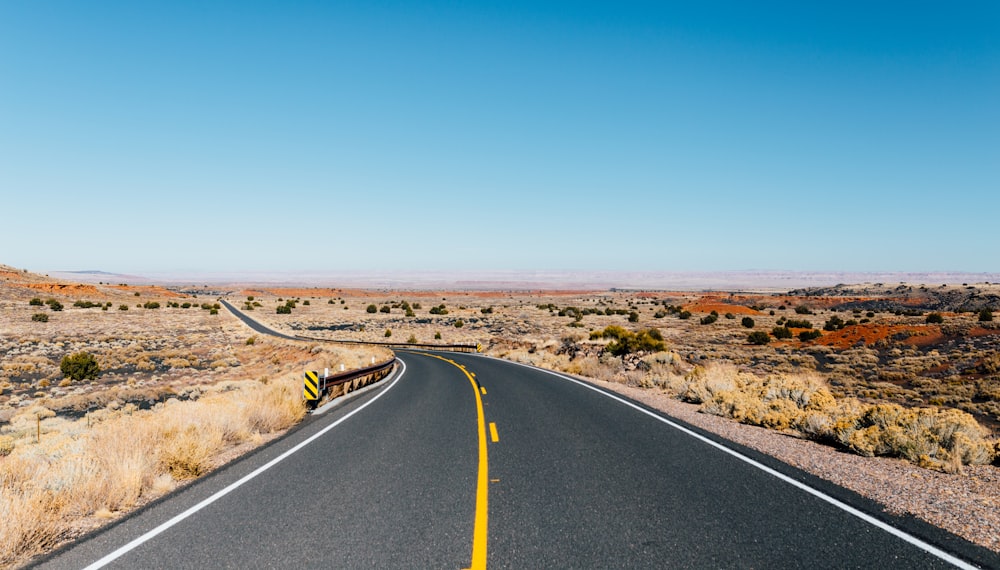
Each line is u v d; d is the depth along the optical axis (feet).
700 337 181.27
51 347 148.15
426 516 18.37
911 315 212.64
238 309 368.48
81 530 18.44
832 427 30.99
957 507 18.80
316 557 15.14
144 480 23.15
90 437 30.07
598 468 24.47
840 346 142.10
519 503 19.60
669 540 15.90
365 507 19.49
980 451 25.63
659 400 50.24
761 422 36.94
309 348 147.23
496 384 63.31
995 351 99.91
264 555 15.40
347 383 60.49
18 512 16.84
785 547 15.30
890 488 21.18
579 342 118.62
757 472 23.57
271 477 24.14
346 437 33.37
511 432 33.65
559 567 14.12
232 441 32.89
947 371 93.04
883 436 27.32
